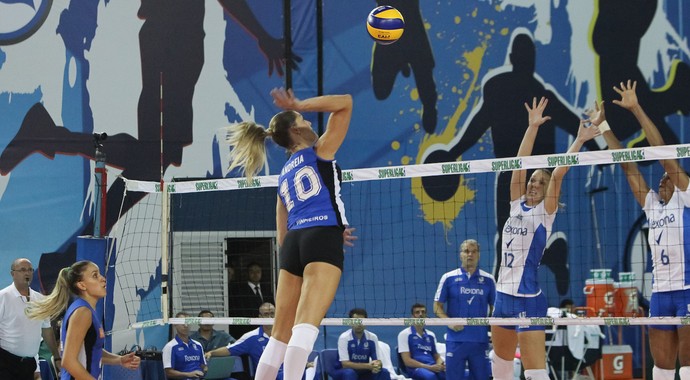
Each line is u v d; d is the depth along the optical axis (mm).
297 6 17516
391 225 17297
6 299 13094
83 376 8781
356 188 17406
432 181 17328
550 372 16031
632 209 17344
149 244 17156
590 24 17656
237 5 17547
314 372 14883
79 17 17297
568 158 10984
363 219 17375
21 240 16766
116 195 17047
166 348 14688
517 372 15625
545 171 11180
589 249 17375
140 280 16953
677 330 10727
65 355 8789
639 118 11117
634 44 17641
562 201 17516
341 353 15164
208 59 17500
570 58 17578
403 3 17609
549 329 16391
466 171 11398
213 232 17453
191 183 13070
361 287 17219
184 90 17391
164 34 17453
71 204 16984
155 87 17375
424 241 17219
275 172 17281
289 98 7324
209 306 17328
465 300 13961
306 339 6914
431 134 17453
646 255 17266
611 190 17438
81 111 17156
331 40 17531
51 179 17000
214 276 17391
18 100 17062
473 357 13859
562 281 17328
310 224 7363
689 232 10477
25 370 13219
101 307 12758
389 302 17156
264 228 17516
